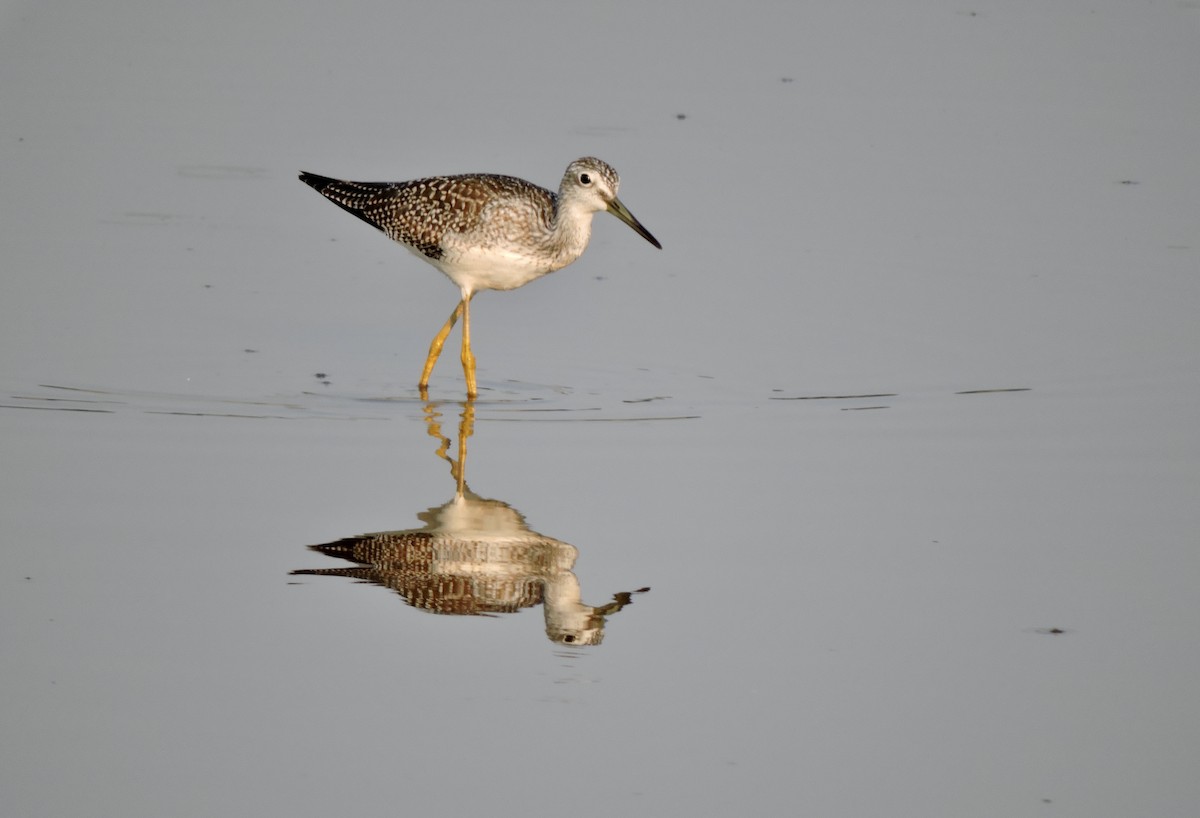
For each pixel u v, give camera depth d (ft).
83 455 38.73
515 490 37.73
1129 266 53.06
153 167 59.82
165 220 56.08
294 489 37.35
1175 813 26.03
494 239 44.70
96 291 50.31
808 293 51.62
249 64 70.03
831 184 59.62
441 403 43.65
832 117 65.21
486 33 74.23
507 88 67.31
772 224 56.59
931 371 45.60
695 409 43.19
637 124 63.87
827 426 41.83
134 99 65.92
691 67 70.33
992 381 44.80
